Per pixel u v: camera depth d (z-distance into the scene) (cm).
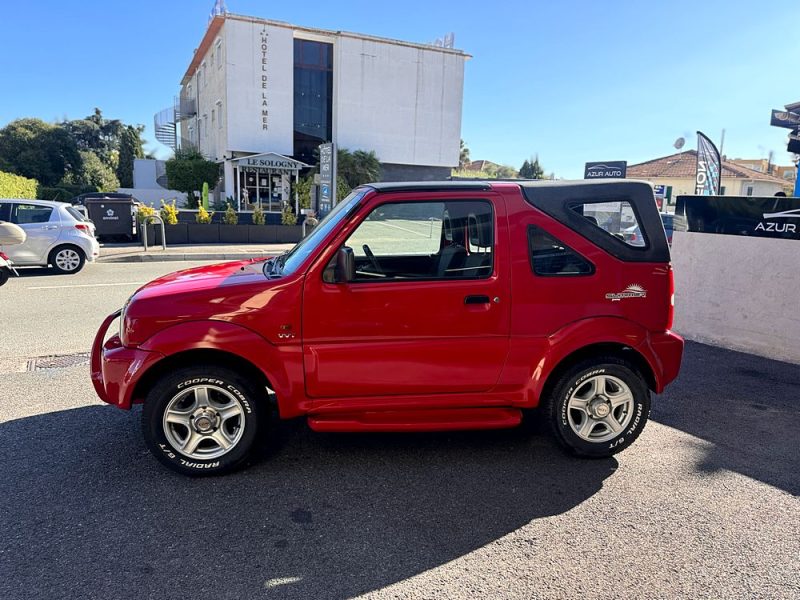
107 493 324
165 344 324
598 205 365
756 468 372
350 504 319
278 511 311
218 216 2027
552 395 372
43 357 581
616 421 380
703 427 437
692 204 691
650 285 369
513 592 249
